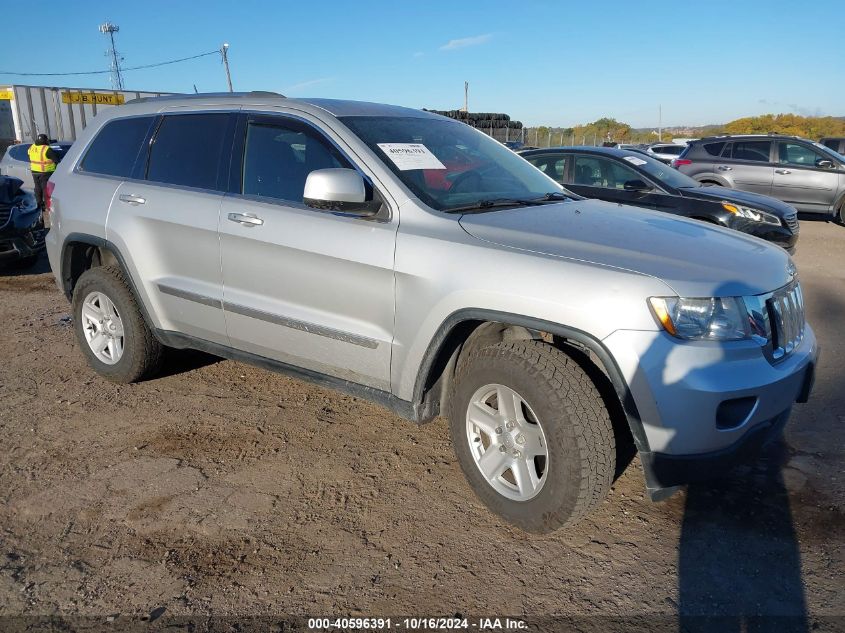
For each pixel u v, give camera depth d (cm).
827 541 312
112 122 485
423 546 309
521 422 308
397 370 340
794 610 269
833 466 377
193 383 491
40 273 888
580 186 864
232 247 394
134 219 440
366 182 353
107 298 472
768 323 298
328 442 406
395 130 390
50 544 308
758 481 363
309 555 302
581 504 290
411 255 326
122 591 279
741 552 304
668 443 278
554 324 287
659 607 271
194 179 426
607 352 277
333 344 361
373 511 336
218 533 317
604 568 295
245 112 412
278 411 447
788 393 304
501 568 294
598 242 309
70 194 483
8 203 845
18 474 368
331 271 354
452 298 312
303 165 381
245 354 412
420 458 389
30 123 2208
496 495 320
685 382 271
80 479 363
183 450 395
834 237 1199
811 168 1312
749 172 1361
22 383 493
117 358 480
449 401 341
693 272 287
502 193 385
